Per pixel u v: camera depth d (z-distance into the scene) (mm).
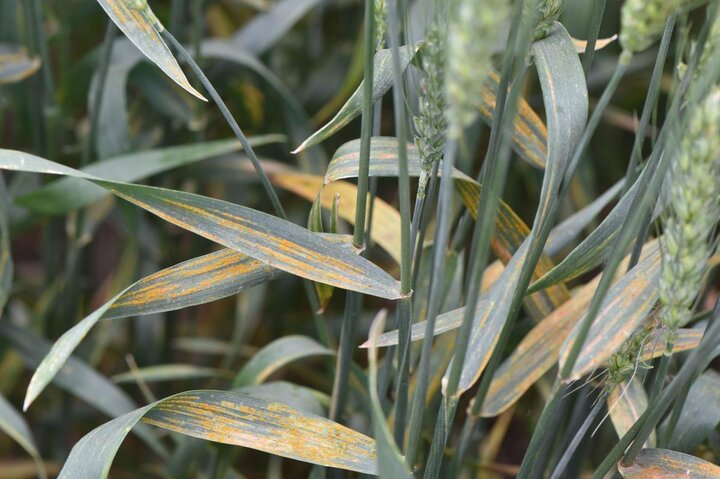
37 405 1209
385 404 759
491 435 1064
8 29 984
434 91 592
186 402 651
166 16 1055
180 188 1029
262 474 1207
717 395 732
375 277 641
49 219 1012
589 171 1083
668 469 645
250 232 641
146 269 1159
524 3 615
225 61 1039
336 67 1206
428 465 657
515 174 1109
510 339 809
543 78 642
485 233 556
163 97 967
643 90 1189
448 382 610
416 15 918
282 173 915
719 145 541
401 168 590
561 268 652
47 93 961
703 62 575
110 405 911
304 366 1156
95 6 1075
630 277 614
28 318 1238
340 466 644
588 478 983
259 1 1160
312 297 781
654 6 539
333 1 1208
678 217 559
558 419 737
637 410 705
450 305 794
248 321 1087
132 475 1141
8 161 619
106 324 1118
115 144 922
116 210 1111
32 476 1141
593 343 601
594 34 651
